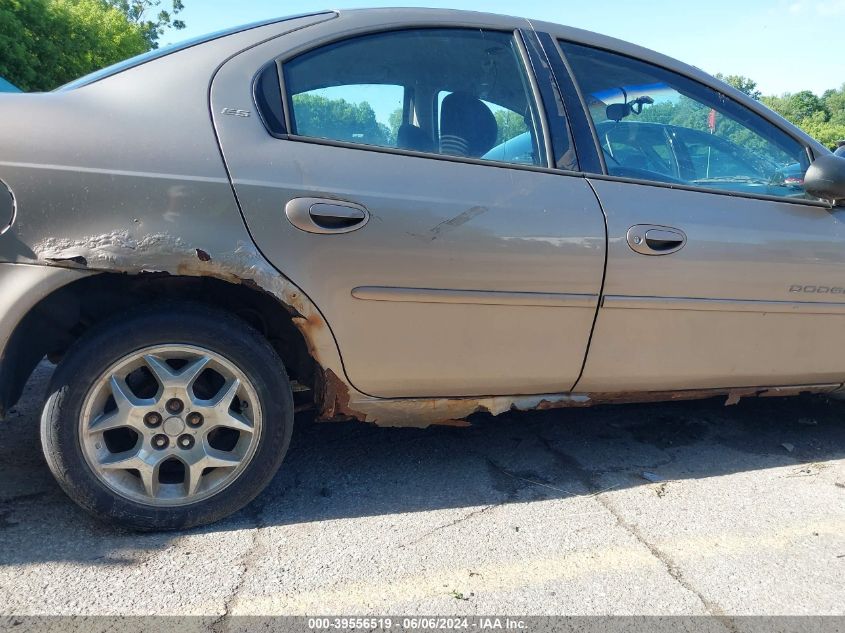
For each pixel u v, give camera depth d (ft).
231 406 7.19
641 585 6.44
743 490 8.55
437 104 7.86
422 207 7.13
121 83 6.94
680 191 8.34
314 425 10.16
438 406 7.91
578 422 10.73
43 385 11.33
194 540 6.86
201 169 6.54
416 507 7.80
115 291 6.98
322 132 7.25
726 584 6.51
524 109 8.11
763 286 8.48
